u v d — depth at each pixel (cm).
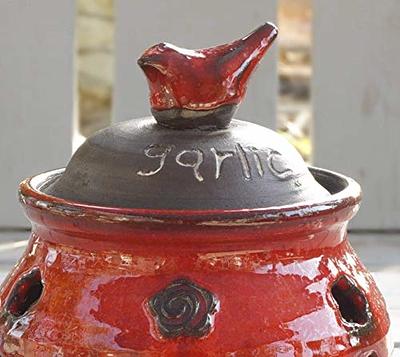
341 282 59
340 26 95
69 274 57
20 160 97
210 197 56
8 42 94
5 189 97
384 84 97
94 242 56
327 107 97
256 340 56
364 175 98
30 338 57
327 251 58
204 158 57
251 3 93
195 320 55
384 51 96
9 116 96
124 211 55
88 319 56
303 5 178
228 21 93
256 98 94
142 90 94
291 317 56
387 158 98
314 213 56
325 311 57
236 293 56
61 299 57
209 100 58
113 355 55
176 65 58
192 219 54
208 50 59
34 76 95
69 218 56
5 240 96
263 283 56
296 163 59
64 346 56
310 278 57
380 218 99
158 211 55
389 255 94
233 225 55
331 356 57
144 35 93
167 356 55
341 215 57
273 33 60
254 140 59
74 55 95
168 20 93
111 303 56
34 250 59
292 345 56
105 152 59
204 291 56
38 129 96
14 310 59
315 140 97
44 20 94
